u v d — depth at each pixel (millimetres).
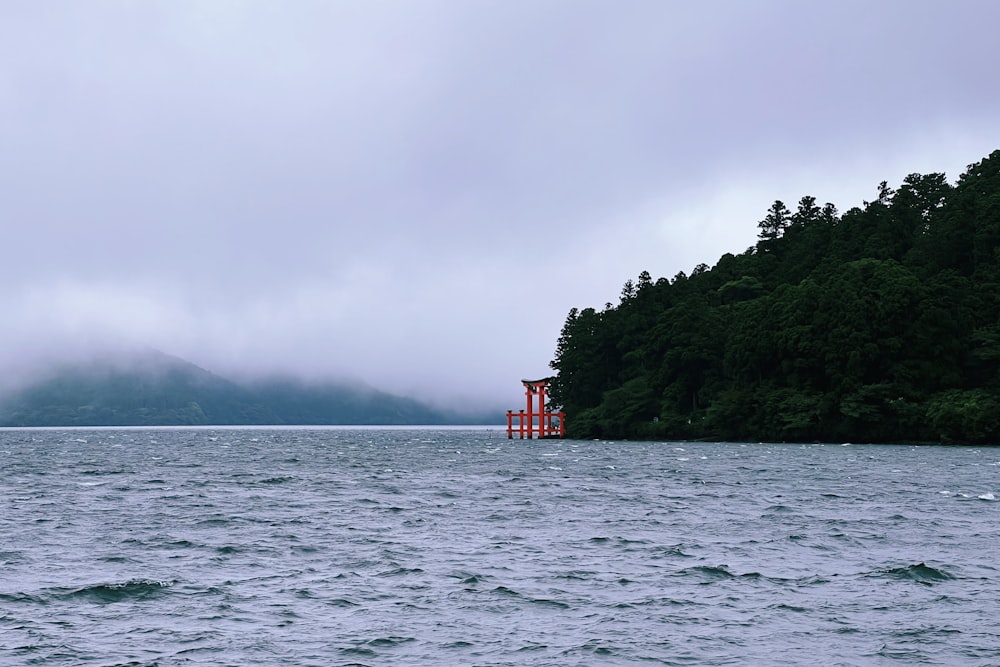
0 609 26312
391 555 35250
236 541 38969
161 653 22031
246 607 26625
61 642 22938
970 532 40969
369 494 60156
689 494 59062
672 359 163125
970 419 123500
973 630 24047
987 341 133625
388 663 21281
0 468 93188
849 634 23688
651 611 26094
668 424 159750
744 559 34375
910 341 134250
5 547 37406
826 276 154125
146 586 29203
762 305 152375
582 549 36594
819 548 36812
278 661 21422
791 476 74125
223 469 90562
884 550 36312
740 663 21297
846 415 133500
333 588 29203
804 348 138500
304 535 40656
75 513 49562
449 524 44250
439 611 26094
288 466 95438
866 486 64125
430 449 145625
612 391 177875
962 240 155375
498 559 34312
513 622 24922
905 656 21797
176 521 45875
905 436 130875
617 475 76812
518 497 57438
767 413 140750
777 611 26078
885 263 149000
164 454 130375
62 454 131875
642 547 37062
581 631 24000
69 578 31031
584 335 192625
